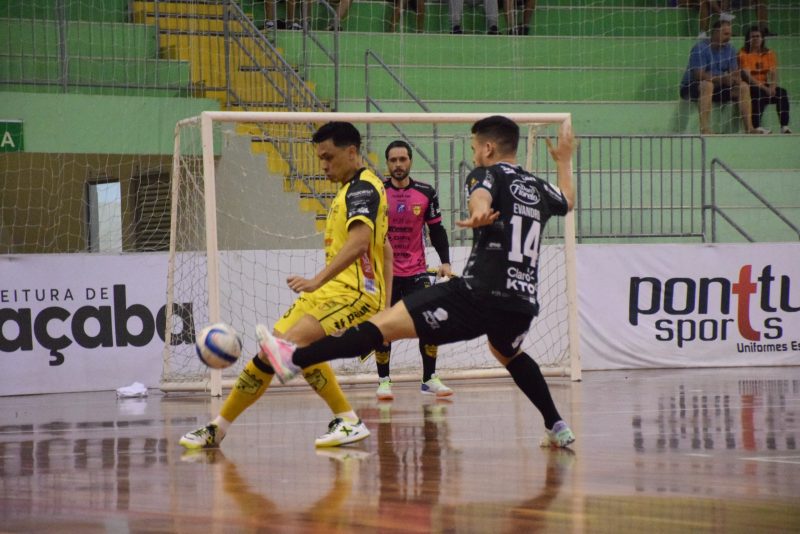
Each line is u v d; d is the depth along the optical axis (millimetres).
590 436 15117
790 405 19484
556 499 10125
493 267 12711
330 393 14594
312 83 38000
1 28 32938
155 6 34812
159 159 34594
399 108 38719
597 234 34000
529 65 41469
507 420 17688
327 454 13672
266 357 13859
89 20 34812
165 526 9172
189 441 14414
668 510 9516
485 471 11977
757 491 10438
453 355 29078
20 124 31047
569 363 27047
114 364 26531
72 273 26312
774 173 38906
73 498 10695
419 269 23156
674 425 16375
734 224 34156
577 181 34750
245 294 27812
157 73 34031
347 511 9672
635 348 30297
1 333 25578
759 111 40438
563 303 29531
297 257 28375
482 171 12852
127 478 11930
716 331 30906
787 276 31328
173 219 25516
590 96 41562
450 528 8852
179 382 25141
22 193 35594
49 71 33469
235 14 35375
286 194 32812
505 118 13469
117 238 37281
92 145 31969
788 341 31312
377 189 14234
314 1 39469
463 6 41750
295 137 34188
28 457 14008
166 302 26766
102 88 33750
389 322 12602
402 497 10359
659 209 35375
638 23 43031
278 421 18062
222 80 35562
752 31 40625
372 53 36281
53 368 25984
